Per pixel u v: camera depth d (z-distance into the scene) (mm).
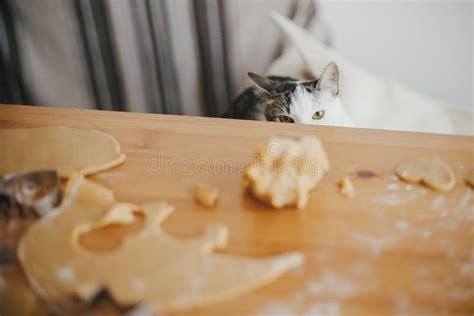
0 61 803
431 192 420
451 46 850
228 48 822
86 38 791
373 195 418
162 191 423
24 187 408
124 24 783
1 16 769
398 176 438
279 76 758
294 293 338
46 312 330
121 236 376
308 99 667
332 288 342
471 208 403
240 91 865
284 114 683
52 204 397
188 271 346
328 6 826
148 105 869
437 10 814
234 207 408
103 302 324
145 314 312
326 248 370
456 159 460
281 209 406
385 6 818
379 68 897
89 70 821
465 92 897
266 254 365
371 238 377
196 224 391
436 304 333
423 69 887
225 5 781
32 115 524
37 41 793
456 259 361
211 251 367
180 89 859
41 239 369
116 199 414
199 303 329
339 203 410
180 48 817
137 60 820
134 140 486
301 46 765
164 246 363
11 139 471
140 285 336
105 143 470
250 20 802
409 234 381
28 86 827
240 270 347
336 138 492
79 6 761
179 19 790
